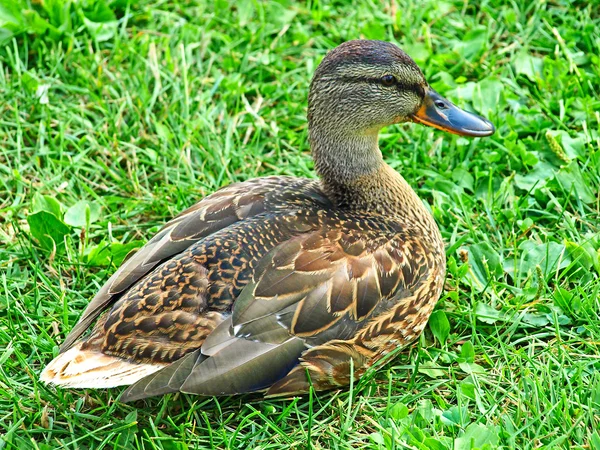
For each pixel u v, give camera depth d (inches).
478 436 275.7
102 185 382.3
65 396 299.0
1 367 307.0
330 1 454.6
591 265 336.8
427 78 418.3
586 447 274.5
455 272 339.3
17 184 378.0
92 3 434.0
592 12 436.8
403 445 275.3
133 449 283.7
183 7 451.2
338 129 325.4
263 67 426.0
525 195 370.6
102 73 417.7
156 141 397.4
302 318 285.6
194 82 417.7
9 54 413.7
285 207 312.5
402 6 449.4
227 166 388.5
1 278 339.6
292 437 286.5
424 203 369.7
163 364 279.6
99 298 296.8
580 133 385.7
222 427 287.6
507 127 394.0
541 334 317.1
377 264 299.0
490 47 430.6
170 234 305.6
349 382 299.0
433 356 314.3
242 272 288.0
